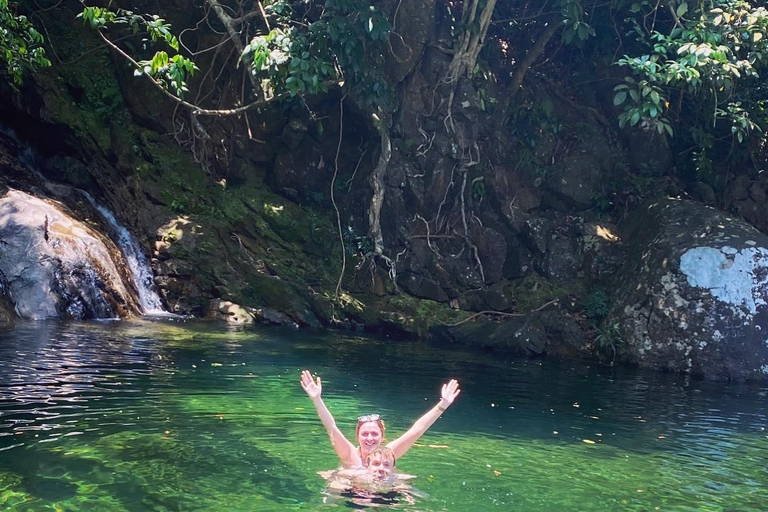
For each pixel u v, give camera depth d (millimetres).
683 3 13945
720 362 12211
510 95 17609
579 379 10773
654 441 6875
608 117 18078
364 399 8125
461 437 6562
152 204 15547
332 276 15859
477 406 8148
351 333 14383
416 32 16234
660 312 13008
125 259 14430
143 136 16016
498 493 4832
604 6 17781
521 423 7359
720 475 5707
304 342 12445
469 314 15391
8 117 15273
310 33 14617
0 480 4629
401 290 15914
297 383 8641
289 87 13961
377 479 4898
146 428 6113
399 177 16297
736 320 12414
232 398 7539
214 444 5711
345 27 14297
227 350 10781
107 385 7711
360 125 16719
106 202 15273
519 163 17125
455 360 11836
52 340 10219
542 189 17219
